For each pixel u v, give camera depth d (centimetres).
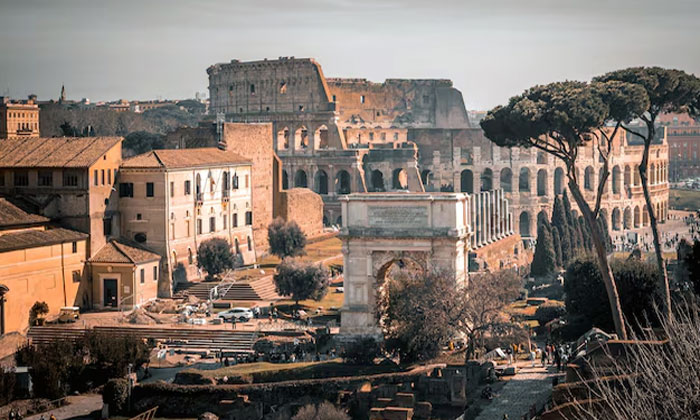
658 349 13400
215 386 19562
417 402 17725
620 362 15000
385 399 17938
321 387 19088
